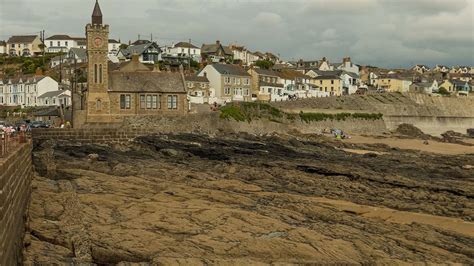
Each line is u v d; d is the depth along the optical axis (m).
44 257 24.56
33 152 60.31
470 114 178.62
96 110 87.88
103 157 63.47
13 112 125.31
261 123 106.75
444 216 38.34
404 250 27.69
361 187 48.12
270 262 24.44
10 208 19.17
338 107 143.00
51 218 31.58
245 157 66.06
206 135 86.75
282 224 31.55
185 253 25.08
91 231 28.58
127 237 27.48
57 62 175.00
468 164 69.62
